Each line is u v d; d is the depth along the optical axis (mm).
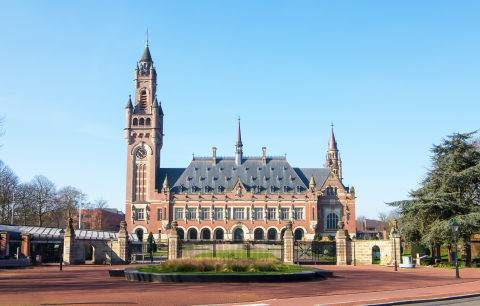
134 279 41375
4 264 59375
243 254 56781
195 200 134750
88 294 31578
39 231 81562
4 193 116500
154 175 137375
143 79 143000
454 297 32156
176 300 28734
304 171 144375
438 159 69750
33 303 27281
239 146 142750
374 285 39281
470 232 61125
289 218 133625
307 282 40406
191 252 68000
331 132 171250
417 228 68062
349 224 134625
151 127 139000
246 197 134750
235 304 27375
